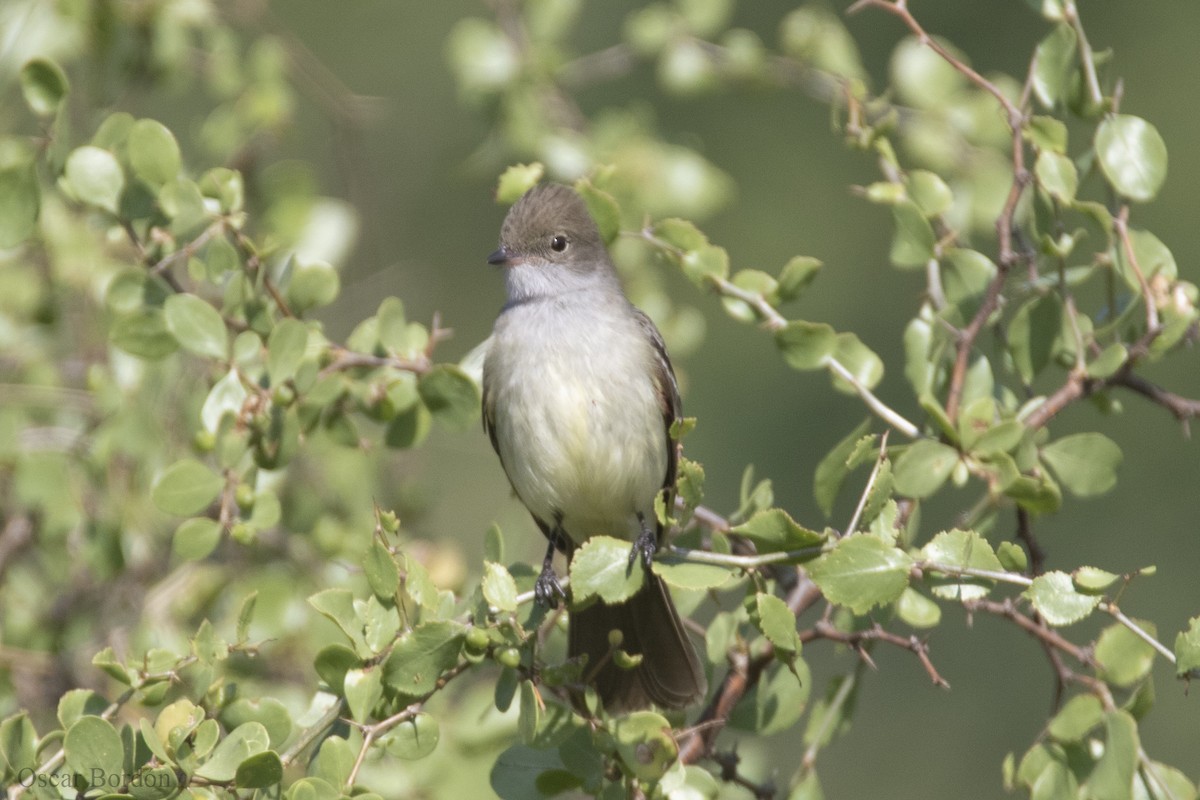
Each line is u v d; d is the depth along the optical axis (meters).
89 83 10.66
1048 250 8.26
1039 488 7.77
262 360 8.38
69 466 9.59
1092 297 14.03
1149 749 15.31
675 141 12.23
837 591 6.63
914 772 15.84
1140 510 16.34
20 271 10.34
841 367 8.62
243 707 7.01
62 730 6.83
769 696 8.21
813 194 19.42
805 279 8.75
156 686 6.92
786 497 17.58
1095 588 6.44
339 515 10.20
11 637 9.71
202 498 8.14
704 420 17.91
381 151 19.98
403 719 6.71
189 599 9.75
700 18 11.92
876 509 6.87
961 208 11.15
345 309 11.48
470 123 19.97
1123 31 18.84
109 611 9.88
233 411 8.16
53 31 10.34
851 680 8.31
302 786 6.39
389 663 6.68
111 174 8.32
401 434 8.95
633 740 6.95
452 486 15.94
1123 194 8.20
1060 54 8.44
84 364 10.20
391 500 10.70
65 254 10.06
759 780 9.52
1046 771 7.36
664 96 19.56
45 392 9.89
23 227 8.38
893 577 6.61
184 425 9.61
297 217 10.55
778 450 17.77
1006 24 18.25
